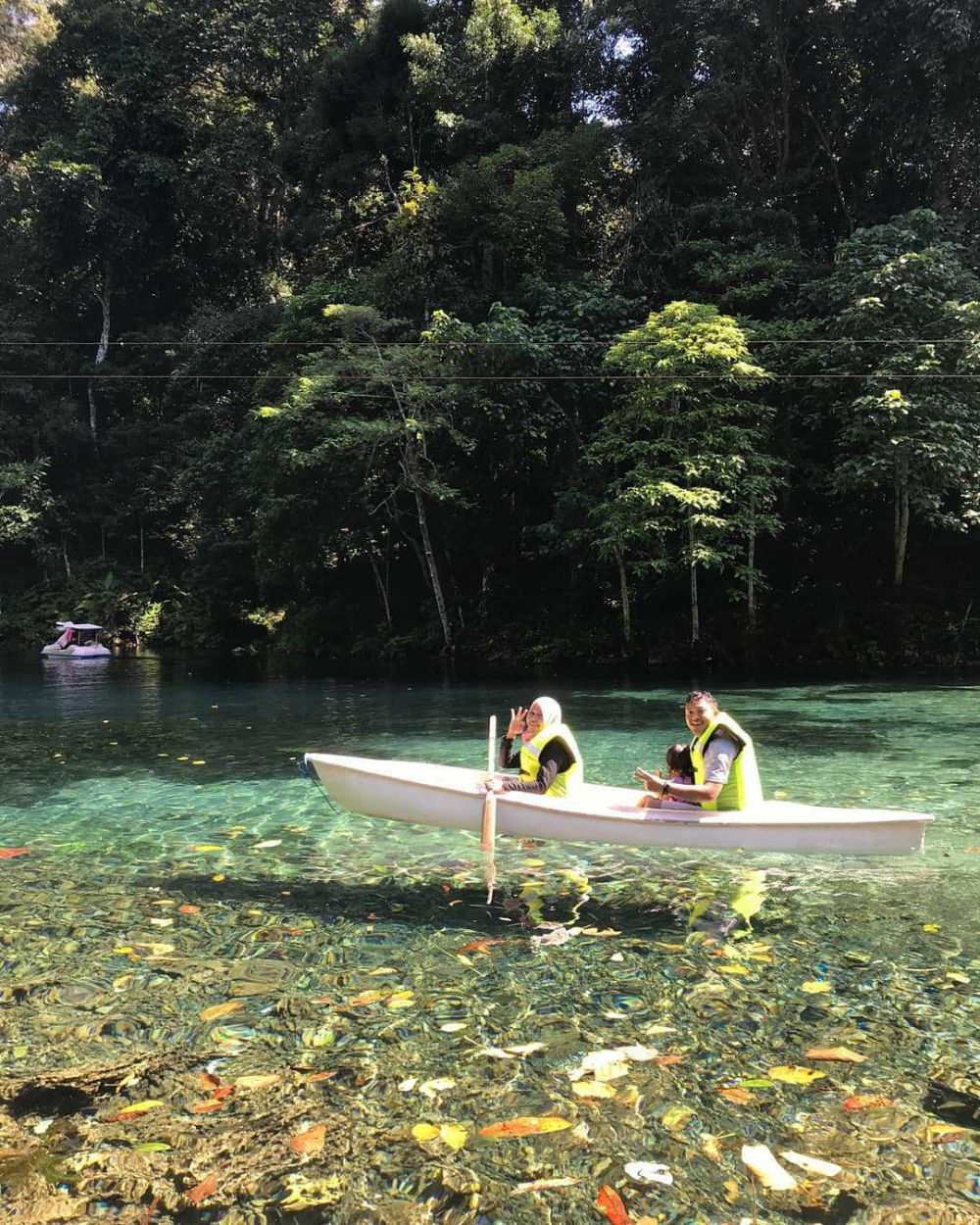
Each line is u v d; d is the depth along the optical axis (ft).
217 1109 9.02
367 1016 11.07
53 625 103.96
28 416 115.85
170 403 115.24
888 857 17.83
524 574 82.02
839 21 73.41
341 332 77.66
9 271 123.03
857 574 71.61
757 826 16.22
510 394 64.95
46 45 129.08
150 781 27.04
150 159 115.24
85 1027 10.86
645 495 56.54
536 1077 9.57
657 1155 8.18
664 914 14.75
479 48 86.38
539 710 18.25
